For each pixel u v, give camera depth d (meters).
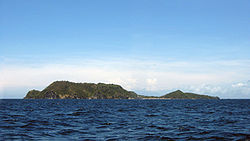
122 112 54.97
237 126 28.98
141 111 59.47
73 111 55.72
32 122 31.70
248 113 51.59
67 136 22.09
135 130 25.98
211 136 22.22
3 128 25.84
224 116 43.69
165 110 64.69
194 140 20.62
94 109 67.38
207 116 43.94
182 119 38.25
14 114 45.16
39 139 20.47
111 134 23.36
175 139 21.03
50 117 39.31
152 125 30.28
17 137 21.03
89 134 23.27
